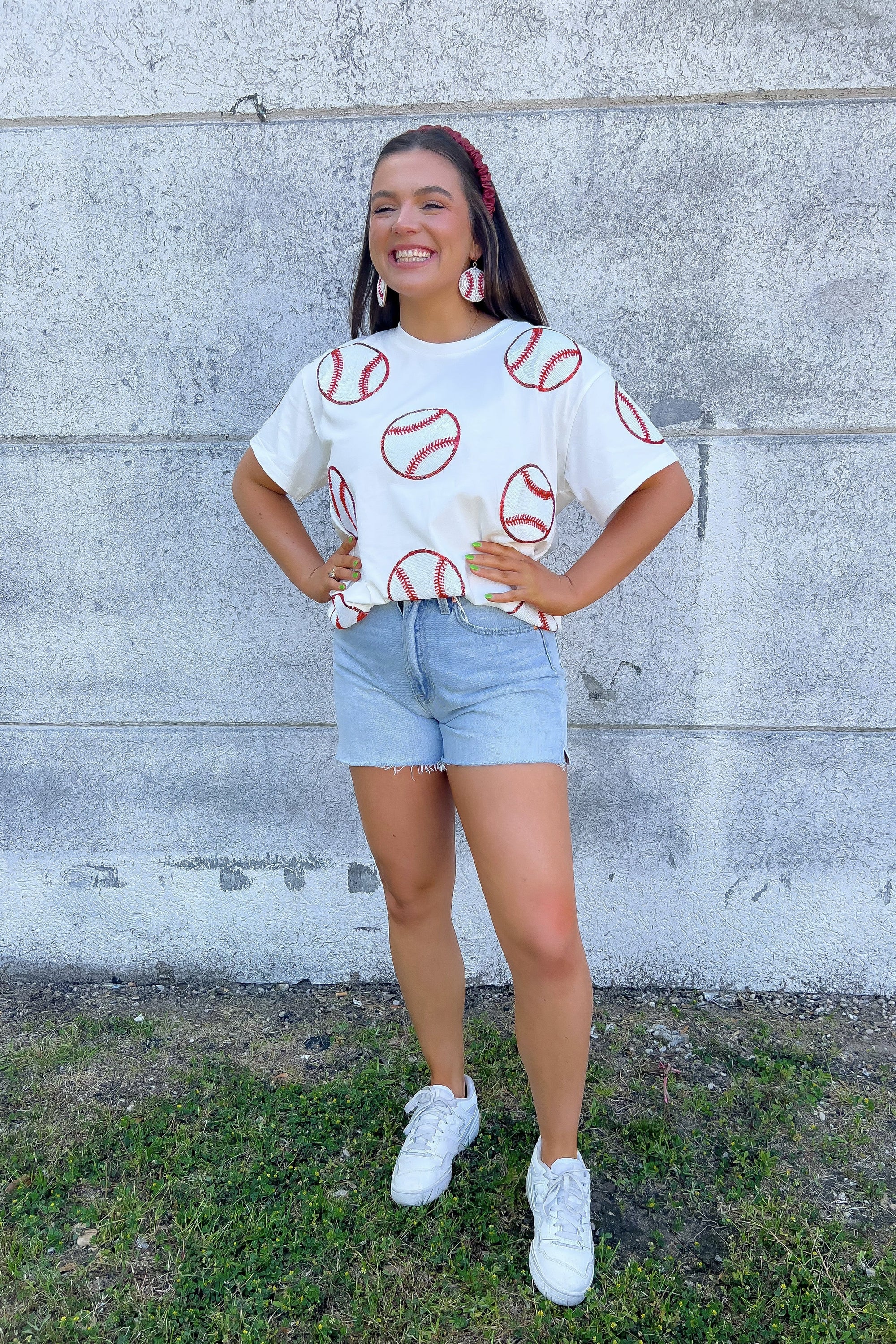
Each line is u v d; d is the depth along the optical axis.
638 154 2.22
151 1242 1.81
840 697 2.47
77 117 2.31
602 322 2.31
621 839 2.59
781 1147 2.04
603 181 2.24
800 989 2.62
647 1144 2.01
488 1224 1.82
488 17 2.17
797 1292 1.68
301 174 2.29
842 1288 1.69
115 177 2.33
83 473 2.52
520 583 1.54
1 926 2.76
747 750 2.52
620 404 1.59
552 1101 1.70
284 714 2.61
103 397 2.46
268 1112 2.14
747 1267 1.73
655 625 2.47
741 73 2.16
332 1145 2.04
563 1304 1.65
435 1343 1.61
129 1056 2.38
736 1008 2.56
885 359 2.29
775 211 2.23
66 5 2.24
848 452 2.34
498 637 1.57
